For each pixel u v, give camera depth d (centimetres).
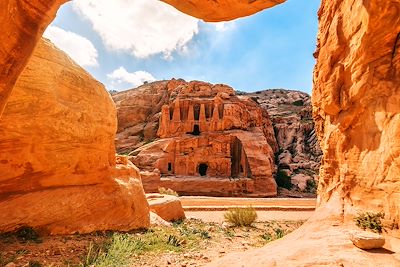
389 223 507
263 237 1191
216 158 4709
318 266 404
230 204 2556
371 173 581
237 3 706
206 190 4156
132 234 1016
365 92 623
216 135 4869
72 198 913
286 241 607
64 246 740
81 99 1032
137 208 1155
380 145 559
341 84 725
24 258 623
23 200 798
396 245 456
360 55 639
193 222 1642
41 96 871
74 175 961
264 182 4394
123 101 6444
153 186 4081
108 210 1014
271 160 4919
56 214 847
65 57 1038
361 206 601
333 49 752
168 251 816
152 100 6444
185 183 4153
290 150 5981
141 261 706
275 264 438
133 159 4647
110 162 1161
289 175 5050
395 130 512
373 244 457
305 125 6253
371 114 600
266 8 732
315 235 565
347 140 691
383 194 537
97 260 661
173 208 1708
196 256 762
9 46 453
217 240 1063
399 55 558
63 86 977
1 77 461
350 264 401
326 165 802
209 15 772
